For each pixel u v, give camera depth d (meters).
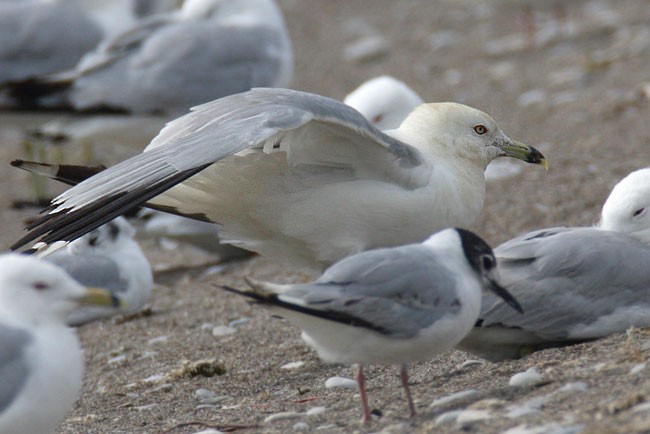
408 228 10.34
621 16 25.80
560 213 15.09
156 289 14.52
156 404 9.94
